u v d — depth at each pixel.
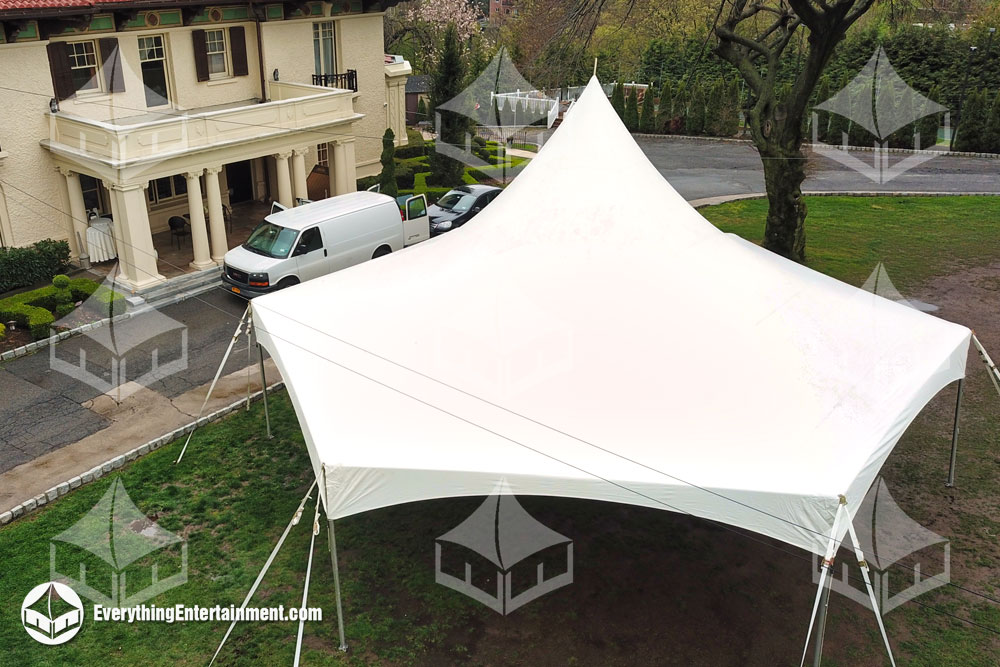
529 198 10.66
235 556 8.95
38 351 13.70
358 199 16.86
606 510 10.02
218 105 19.80
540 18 20.23
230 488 10.19
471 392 8.11
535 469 7.13
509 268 9.67
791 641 7.88
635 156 11.07
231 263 15.24
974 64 31.55
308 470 10.59
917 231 20.52
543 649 7.75
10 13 14.38
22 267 15.62
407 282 9.84
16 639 7.70
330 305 9.70
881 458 7.41
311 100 18.25
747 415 7.74
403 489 7.24
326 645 7.76
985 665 7.54
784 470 7.04
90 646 7.66
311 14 20.72
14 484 10.11
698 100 33.88
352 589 8.51
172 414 11.85
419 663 7.56
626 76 39.53
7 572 8.61
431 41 42.22
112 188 15.30
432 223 18.88
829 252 18.78
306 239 15.41
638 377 8.16
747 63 16.92
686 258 9.74
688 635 7.95
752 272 9.81
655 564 9.00
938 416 12.03
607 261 9.61
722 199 23.83
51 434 11.26
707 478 6.95
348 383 8.34
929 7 19.59
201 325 14.88
